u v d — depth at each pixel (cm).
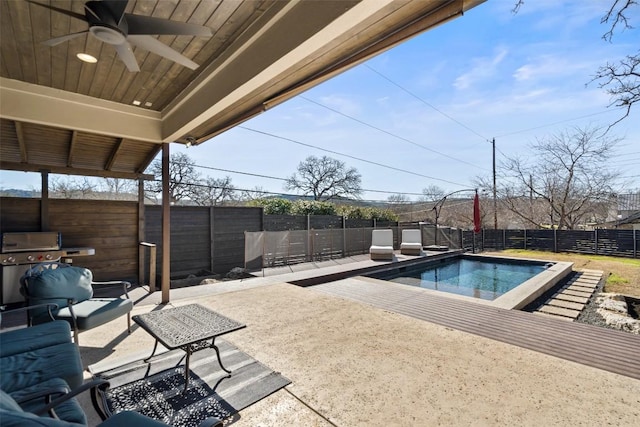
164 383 230
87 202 529
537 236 1297
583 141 1448
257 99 350
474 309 439
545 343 314
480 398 215
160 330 222
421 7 200
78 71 335
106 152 520
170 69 334
